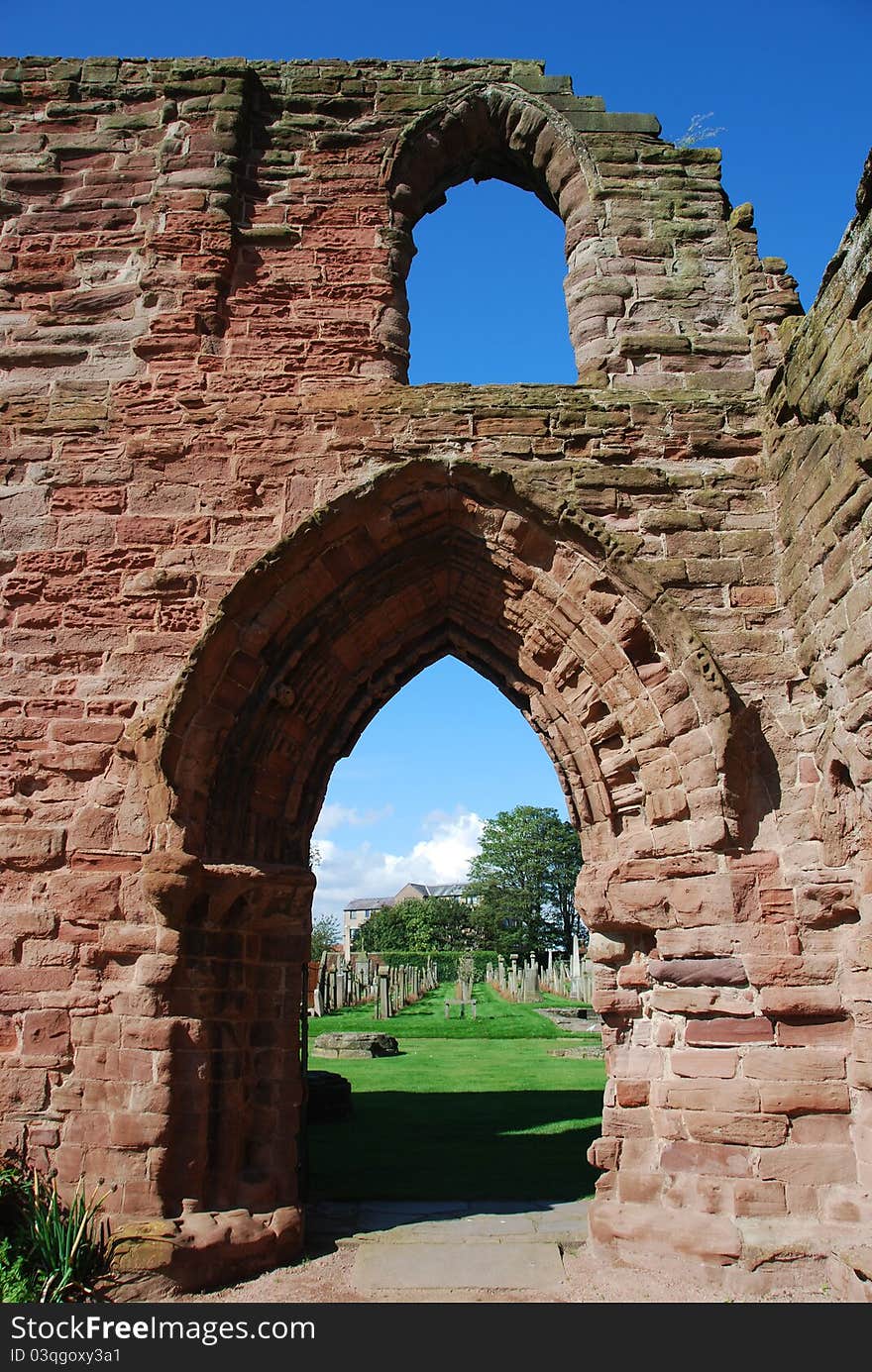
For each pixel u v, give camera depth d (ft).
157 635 27.78
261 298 31.73
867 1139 22.86
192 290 31.32
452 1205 28.99
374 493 28.27
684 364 31.37
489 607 29.96
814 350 24.89
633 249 33.01
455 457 28.66
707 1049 24.61
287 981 27.61
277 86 34.68
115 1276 21.97
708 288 32.71
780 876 25.21
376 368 31.17
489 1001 147.84
